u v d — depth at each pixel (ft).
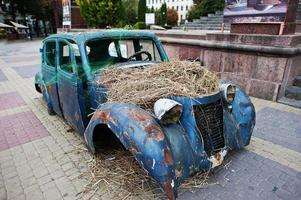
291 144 12.42
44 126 15.08
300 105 17.31
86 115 11.23
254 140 12.78
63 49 12.85
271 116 15.97
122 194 8.84
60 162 11.05
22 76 30.27
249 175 9.91
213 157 9.02
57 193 9.07
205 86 9.57
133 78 10.05
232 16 20.63
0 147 12.68
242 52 19.74
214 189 9.09
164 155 7.14
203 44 22.47
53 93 14.52
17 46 73.77
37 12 136.36
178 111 8.07
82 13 48.60
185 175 8.02
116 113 8.29
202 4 99.91
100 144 10.61
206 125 8.99
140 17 82.99
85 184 9.45
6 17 140.36
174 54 27.09
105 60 12.73
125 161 10.25
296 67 19.02
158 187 9.04
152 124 7.57
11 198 8.95
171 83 9.30
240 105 10.71
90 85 10.78
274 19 18.13
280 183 9.46
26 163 11.12
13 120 16.25
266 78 18.75
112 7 46.85
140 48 13.76
